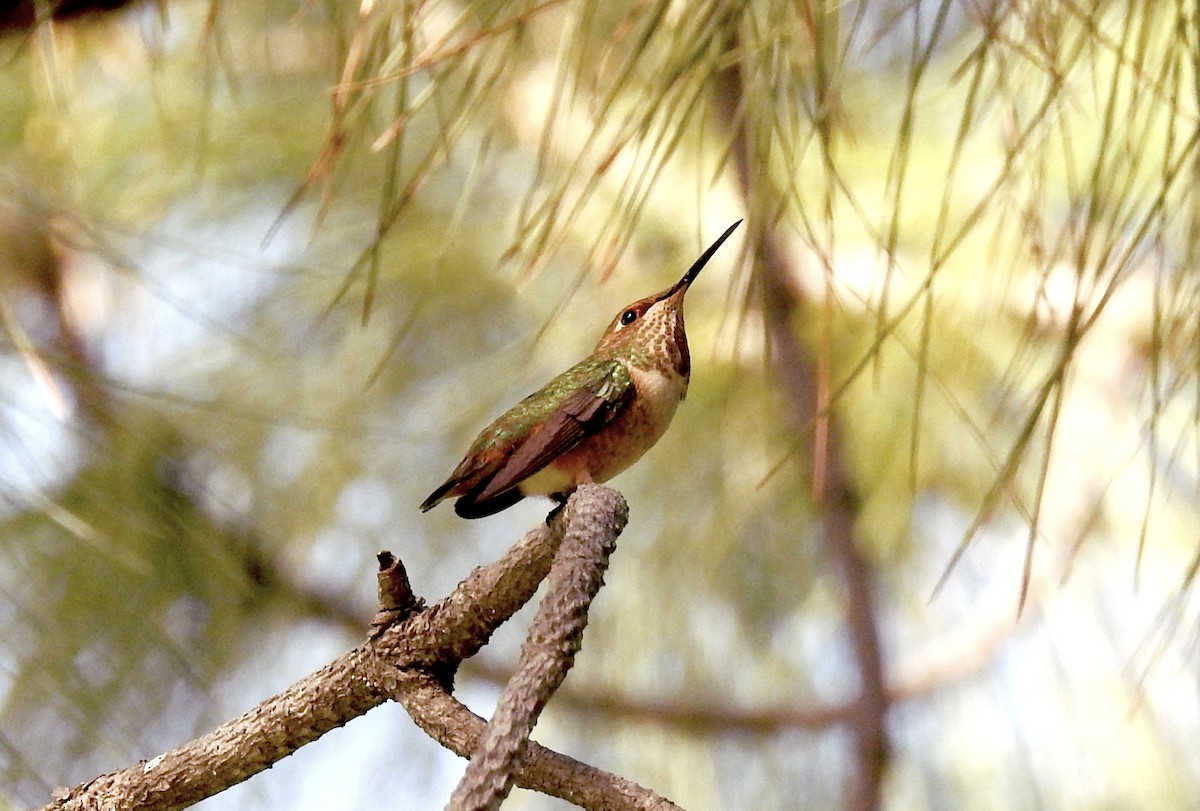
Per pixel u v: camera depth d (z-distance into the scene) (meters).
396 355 7.03
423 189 6.95
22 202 5.89
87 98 6.96
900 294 6.16
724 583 7.49
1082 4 4.22
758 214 4.24
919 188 6.16
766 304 4.24
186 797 4.07
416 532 7.14
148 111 6.92
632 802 3.42
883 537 6.87
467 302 6.98
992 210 5.92
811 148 6.21
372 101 4.26
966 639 7.28
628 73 4.08
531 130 6.27
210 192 7.00
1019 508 3.84
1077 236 4.65
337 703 3.89
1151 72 4.43
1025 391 6.28
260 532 6.93
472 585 3.75
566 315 6.93
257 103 7.02
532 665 3.08
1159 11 4.40
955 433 6.45
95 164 6.87
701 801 7.41
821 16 4.04
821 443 3.94
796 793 7.50
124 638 6.45
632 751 7.46
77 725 6.22
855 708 7.25
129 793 4.04
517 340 7.04
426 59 3.99
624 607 7.49
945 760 7.28
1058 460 6.39
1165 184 3.80
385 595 3.86
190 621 6.73
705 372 6.80
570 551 3.33
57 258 6.86
